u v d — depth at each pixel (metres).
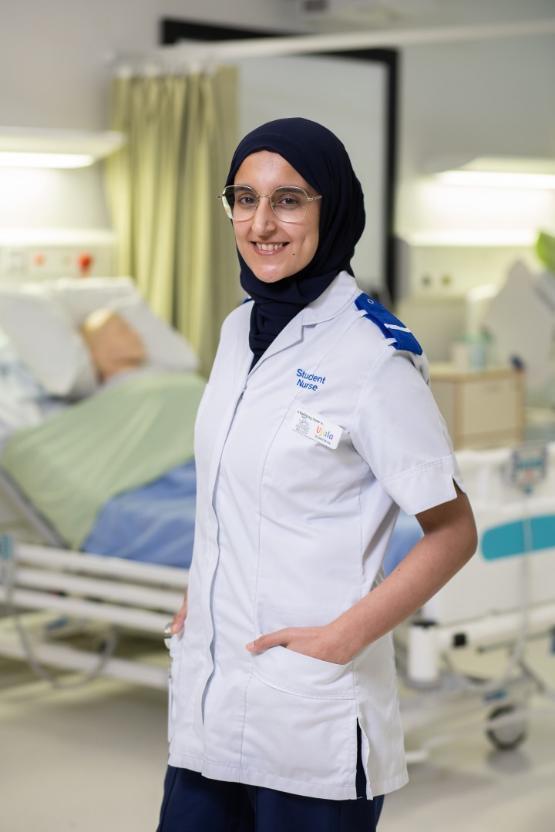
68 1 4.75
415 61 6.20
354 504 1.52
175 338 4.35
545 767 3.08
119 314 4.25
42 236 4.65
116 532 3.26
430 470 1.46
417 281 6.14
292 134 1.50
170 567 3.13
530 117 6.86
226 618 1.56
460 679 2.91
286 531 1.51
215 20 5.28
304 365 1.52
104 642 3.87
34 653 3.45
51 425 3.57
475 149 6.57
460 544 1.49
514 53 6.70
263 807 1.53
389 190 6.12
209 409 1.62
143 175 4.75
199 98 4.61
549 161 6.22
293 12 5.62
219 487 1.57
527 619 2.84
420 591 1.48
